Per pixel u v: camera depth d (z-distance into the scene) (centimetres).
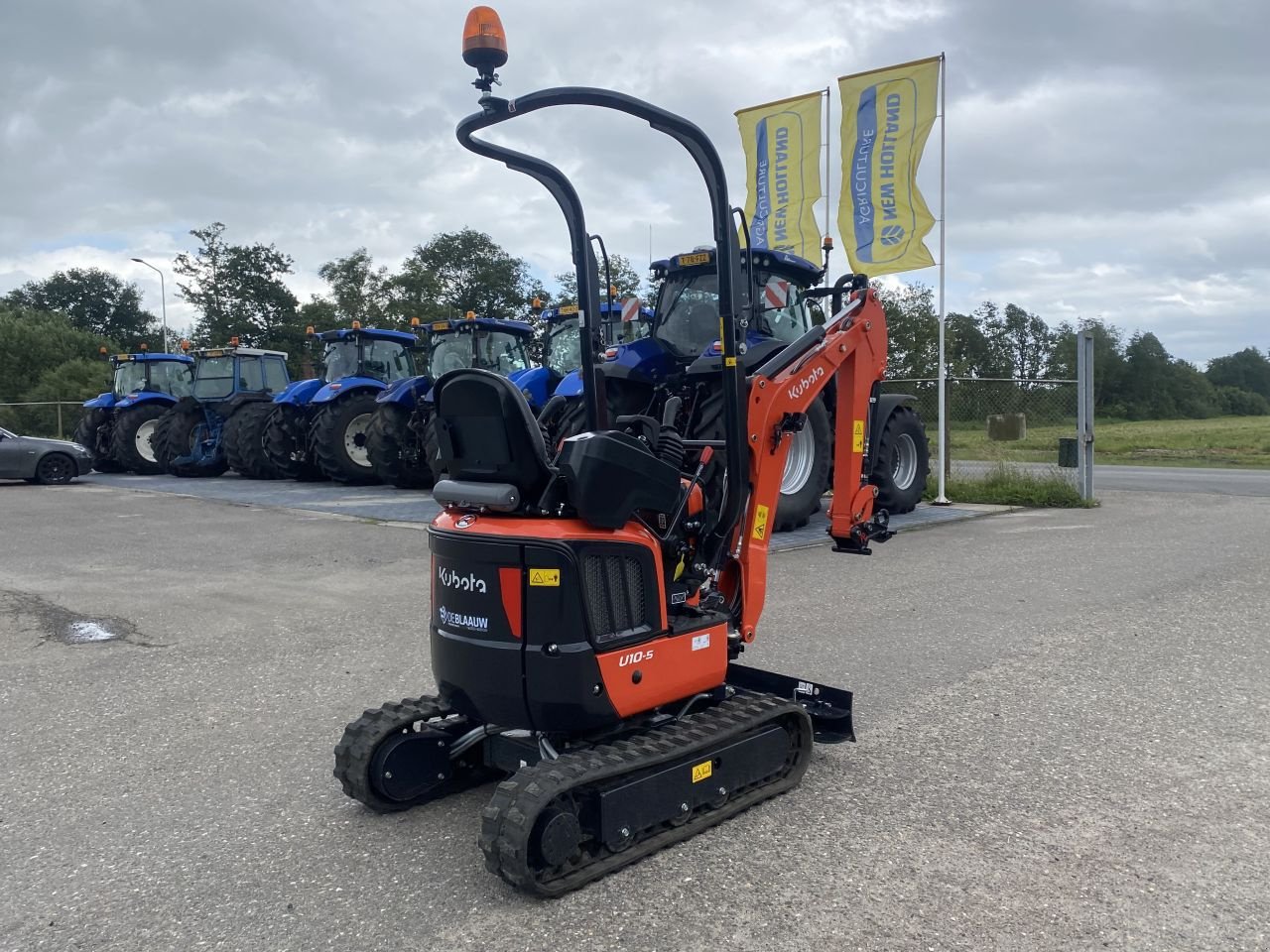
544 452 323
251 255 4997
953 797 357
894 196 1124
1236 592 679
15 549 943
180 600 710
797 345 421
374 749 346
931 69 1088
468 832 344
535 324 1510
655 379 896
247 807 365
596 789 302
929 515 1086
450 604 335
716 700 377
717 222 360
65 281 6750
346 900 296
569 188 387
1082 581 722
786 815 346
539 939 272
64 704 485
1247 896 284
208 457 1792
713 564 383
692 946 266
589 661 315
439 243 5022
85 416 2080
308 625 633
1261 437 3228
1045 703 457
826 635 578
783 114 1209
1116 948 259
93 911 293
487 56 317
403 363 1645
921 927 271
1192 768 379
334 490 1473
